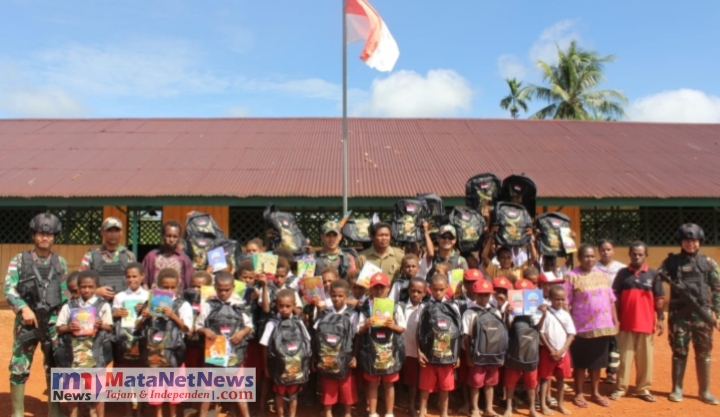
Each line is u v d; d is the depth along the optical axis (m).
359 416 5.77
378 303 5.35
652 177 13.41
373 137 16.67
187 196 12.16
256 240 6.79
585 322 6.17
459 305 5.93
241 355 5.46
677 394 6.43
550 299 6.06
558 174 13.49
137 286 5.54
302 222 13.50
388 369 5.42
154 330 5.28
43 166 13.70
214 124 17.84
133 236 12.95
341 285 5.55
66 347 5.26
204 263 6.48
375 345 5.43
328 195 12.17
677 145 16.17
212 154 14.73
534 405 5.83
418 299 5.73
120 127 17.23
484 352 5.54
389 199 12.34
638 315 6.38
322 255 6.66
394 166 13.96
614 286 6.64
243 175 13.23
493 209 6.71
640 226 13.77
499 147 15.62
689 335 6.40
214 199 12.30
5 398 6.41
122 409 5.98
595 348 6.13
